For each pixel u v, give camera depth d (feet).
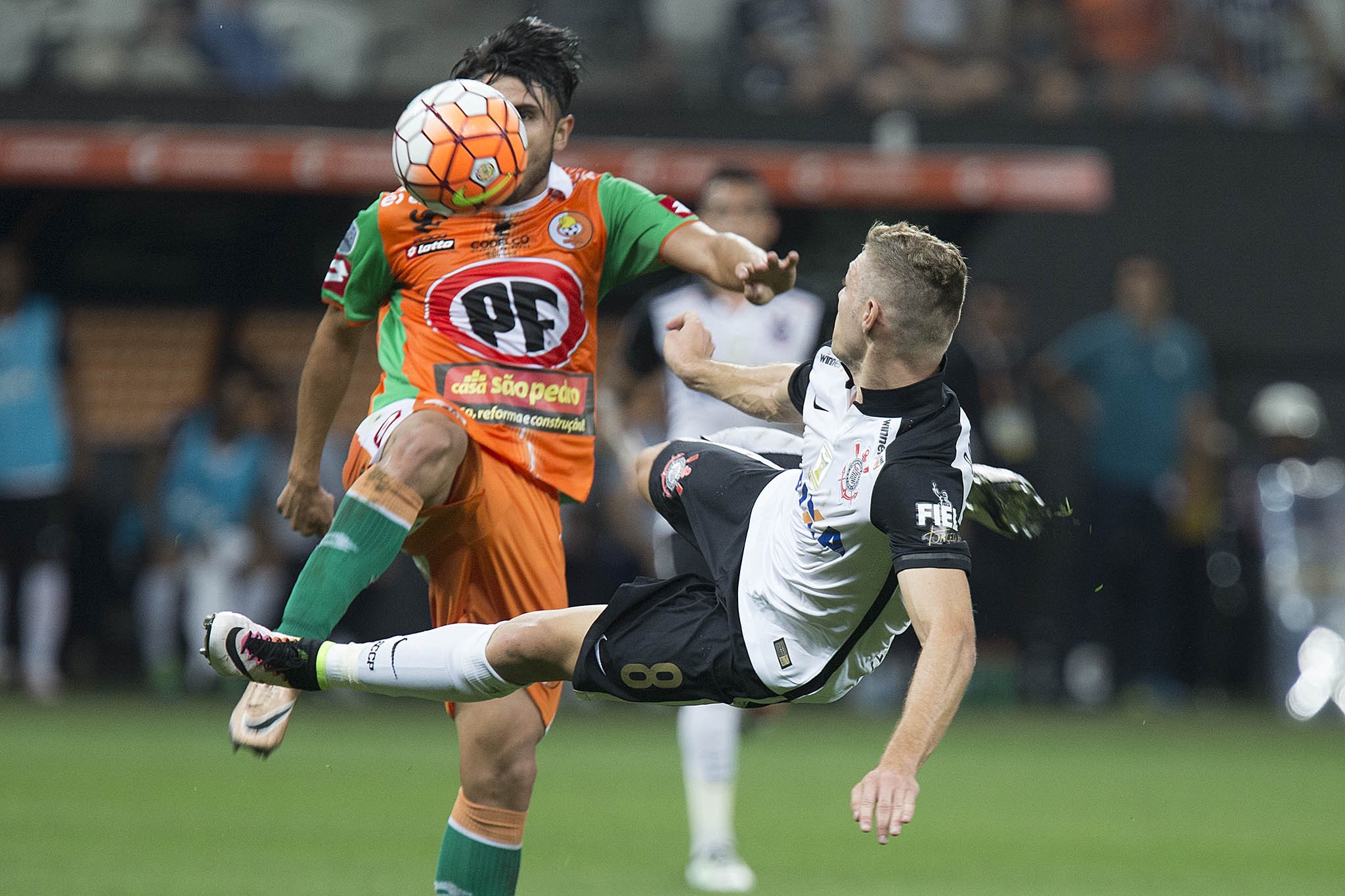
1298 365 179.22
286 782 104.68
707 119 175.63
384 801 97.25
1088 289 177.27
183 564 158.51
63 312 178.70
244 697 53.21
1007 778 113.39
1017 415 152.25
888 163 165.78
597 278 56.75
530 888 69.10
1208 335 178.60
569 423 56.49
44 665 154.81
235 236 179.32
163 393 179.73
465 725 53.26
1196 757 127.34
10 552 152.05
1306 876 75.00
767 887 70.59
